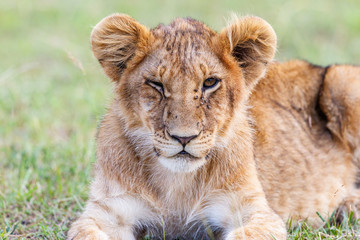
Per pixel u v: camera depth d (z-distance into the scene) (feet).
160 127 27.30
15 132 48.14
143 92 27.86
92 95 51.96
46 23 77.36
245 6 79.97
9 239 31.50
